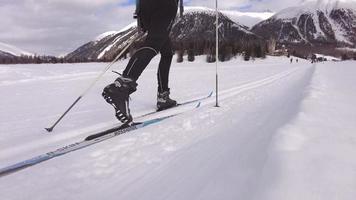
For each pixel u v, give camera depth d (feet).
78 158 10.16
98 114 18.65
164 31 15.26
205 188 6.23
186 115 15.89
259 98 22.17
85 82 54.95
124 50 15.05
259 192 4.99
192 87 37.81
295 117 9.87
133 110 18.89
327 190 4.84
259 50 369.91
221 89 34.42
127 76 13.85
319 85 22.02
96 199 7.60
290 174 5.33
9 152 11.78
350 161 6.01
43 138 13.37
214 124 13.67
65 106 24.56
